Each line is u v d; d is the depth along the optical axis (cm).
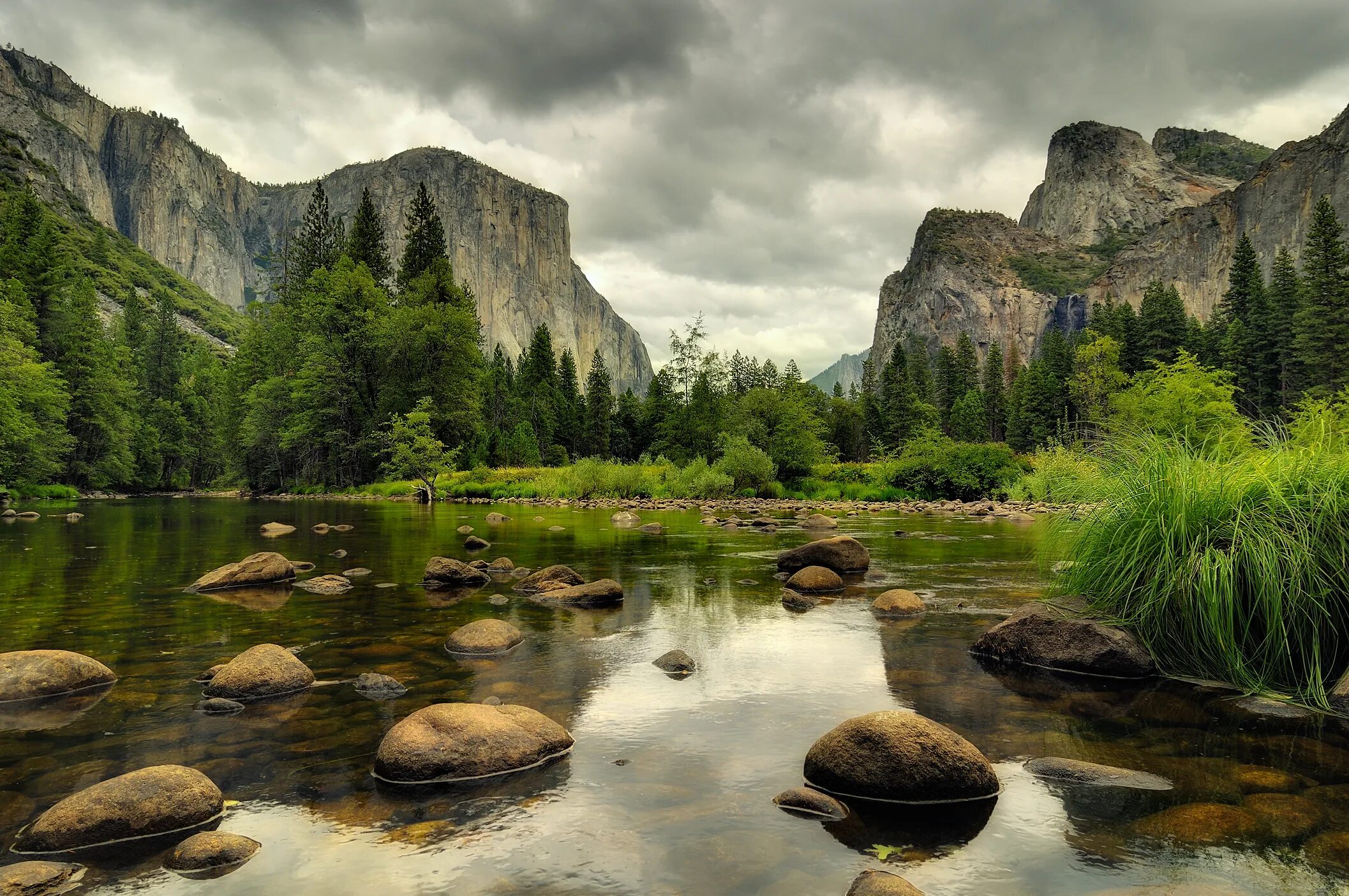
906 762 328
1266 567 510
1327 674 493
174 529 1888
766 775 353
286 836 290
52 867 260
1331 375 5556
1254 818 300
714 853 273
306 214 6431
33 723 428
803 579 929
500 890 246
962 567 1141
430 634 662
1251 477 559
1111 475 652
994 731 414
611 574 1066
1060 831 291
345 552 1329
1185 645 547
